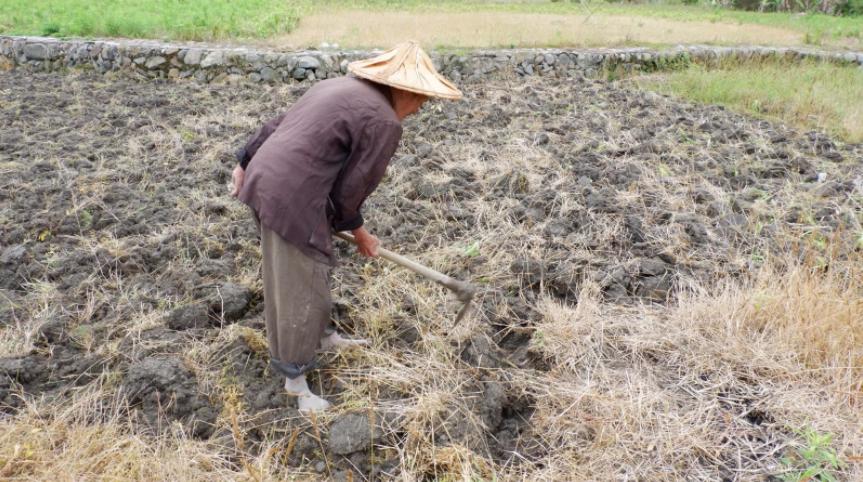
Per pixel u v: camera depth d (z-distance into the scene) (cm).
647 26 1254
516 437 284
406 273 377
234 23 1008
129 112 677
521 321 342
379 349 322
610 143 573
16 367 297
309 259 261
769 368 300
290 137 253
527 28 1127
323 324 276
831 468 253
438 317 341
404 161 533
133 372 292
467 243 413
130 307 348
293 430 276
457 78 870
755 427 275
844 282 350
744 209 451
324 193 254
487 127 635
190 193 476
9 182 482
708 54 981
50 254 397
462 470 255
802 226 422
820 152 580
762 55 992
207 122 646
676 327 329
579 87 833
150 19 1001
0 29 989
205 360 311
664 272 382
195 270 377
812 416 276
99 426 271
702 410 281
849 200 466
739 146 579
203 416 282
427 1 1612
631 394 289
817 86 798
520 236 418
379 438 273
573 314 341
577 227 433
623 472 259
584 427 277
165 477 251
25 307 346
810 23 1373
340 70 849
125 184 485
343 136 249
